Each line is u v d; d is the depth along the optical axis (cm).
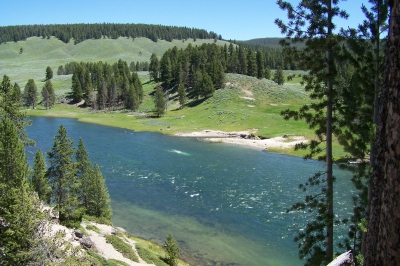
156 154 5984
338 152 5244
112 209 3416
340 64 1656
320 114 1716
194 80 12462
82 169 3244
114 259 2195
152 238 2791
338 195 3409
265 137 7450
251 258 2423
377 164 655
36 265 1306
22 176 1842
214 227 2945
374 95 1506
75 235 2364
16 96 3102
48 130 8725
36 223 1390
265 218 3064
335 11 1533
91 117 12000
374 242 647
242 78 12744
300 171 4694
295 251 2502
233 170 4816
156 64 15700
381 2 1434
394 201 566
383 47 1457
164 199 3662
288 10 1566
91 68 18162
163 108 11338
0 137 1845
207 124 9444
